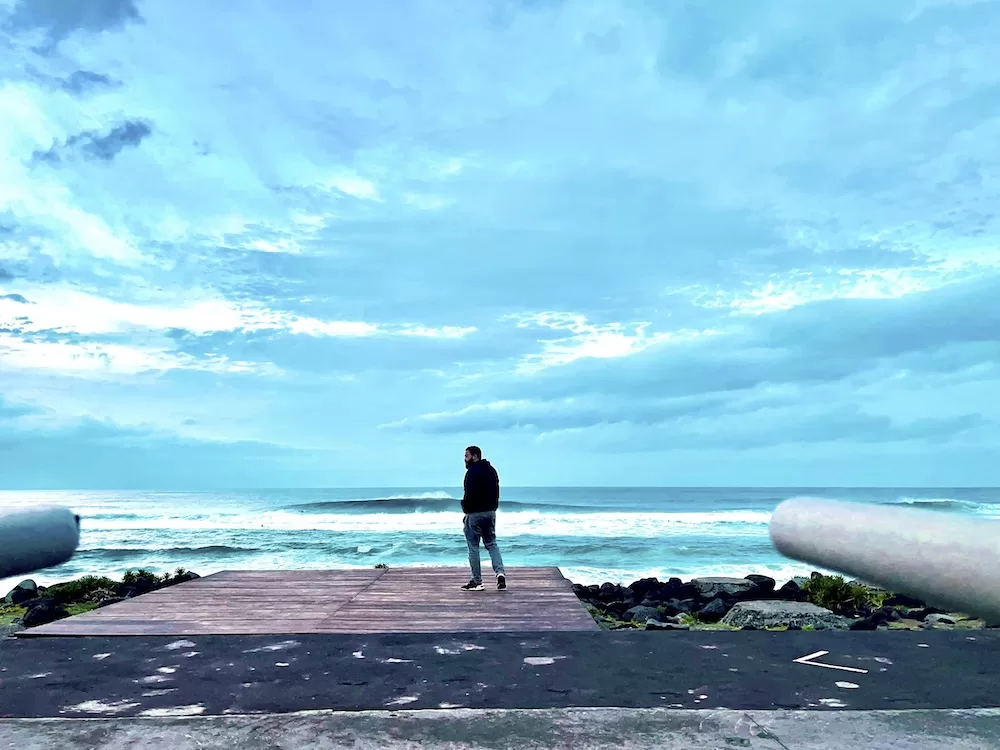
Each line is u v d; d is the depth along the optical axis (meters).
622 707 4.69
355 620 7.70
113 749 4.01
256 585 10.23
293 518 46.38
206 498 108.75
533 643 6.57
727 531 35.69
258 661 5.95
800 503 0.71
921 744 4.05
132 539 33.00
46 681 5.36
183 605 8.62
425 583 10.42
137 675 5.52
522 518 44.88
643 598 14.44
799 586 14.54
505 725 4.36
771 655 6.10
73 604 13.76
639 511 57.31
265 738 4.17
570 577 21.70
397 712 4.59
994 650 6.24
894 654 6.13
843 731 4.25
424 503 58.75
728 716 4.50
